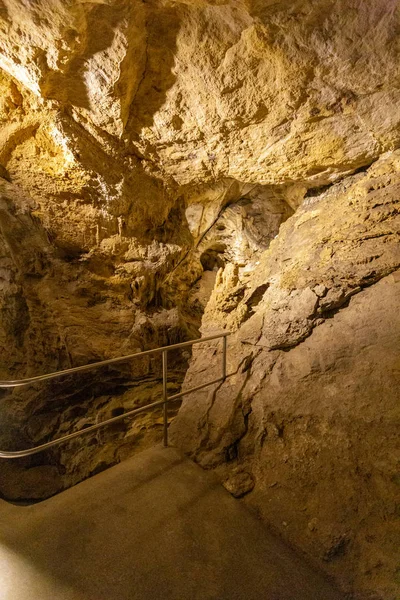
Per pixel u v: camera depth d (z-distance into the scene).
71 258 6.98
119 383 7.09
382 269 3.13
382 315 2.96
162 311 7.82
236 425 3.00
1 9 2.88
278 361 3.26
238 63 3.48
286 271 4.10
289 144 4.66
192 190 7.02
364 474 2.29
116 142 4.93
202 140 4.75
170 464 2.80
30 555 2.00
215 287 4.98
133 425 5.64
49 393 6.80
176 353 7.73
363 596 1.85
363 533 2.06
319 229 4.51
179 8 3.06
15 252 6.46
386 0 2.76
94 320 7.01
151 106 4.27
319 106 3.96
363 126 4.21
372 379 2.68
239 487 2.57
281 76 3.57
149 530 2.22
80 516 2.29
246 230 8.77
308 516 2.26
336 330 3.11
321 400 2.79
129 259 7.09
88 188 5.69
